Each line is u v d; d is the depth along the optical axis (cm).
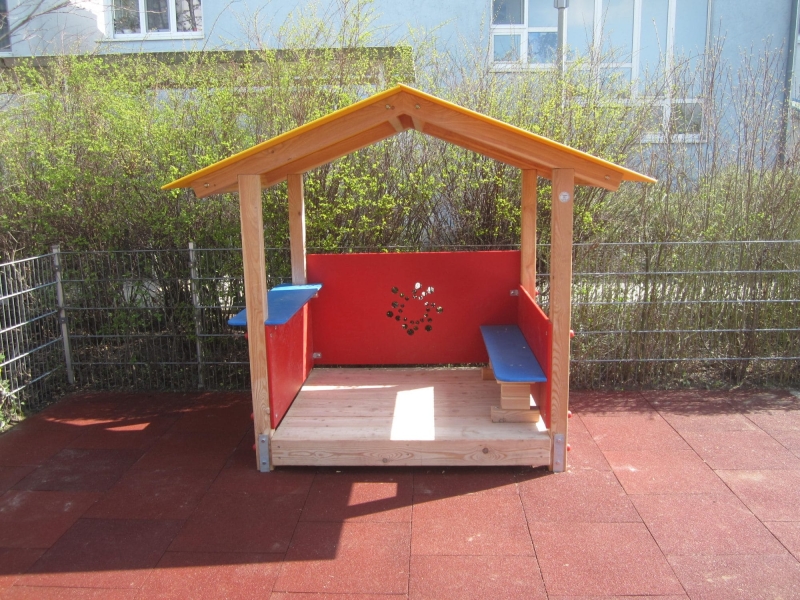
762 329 532
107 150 543
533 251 488
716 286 541
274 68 573
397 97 323
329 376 505
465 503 345
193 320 555
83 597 271
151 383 561
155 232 563
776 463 390
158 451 424
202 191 357
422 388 473
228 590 274
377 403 441
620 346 544
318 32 593
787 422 457
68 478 385
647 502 344
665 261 532
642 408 491
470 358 516
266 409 380
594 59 600
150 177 555
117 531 323
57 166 548
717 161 566
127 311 553
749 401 503
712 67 606
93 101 574
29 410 504
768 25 920
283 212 556
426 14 870
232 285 549
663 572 282
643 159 576
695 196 558
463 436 379
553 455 377
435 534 315
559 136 551
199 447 430
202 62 612
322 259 509
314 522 328
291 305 417
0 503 354
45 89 570
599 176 338
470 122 326
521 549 301
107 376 564
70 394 545
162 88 596
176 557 299
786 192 545
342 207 561
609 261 533
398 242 596
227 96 556
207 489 367
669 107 603
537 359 409
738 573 281
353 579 280
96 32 876
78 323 567
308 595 270
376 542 309
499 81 590
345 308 515
